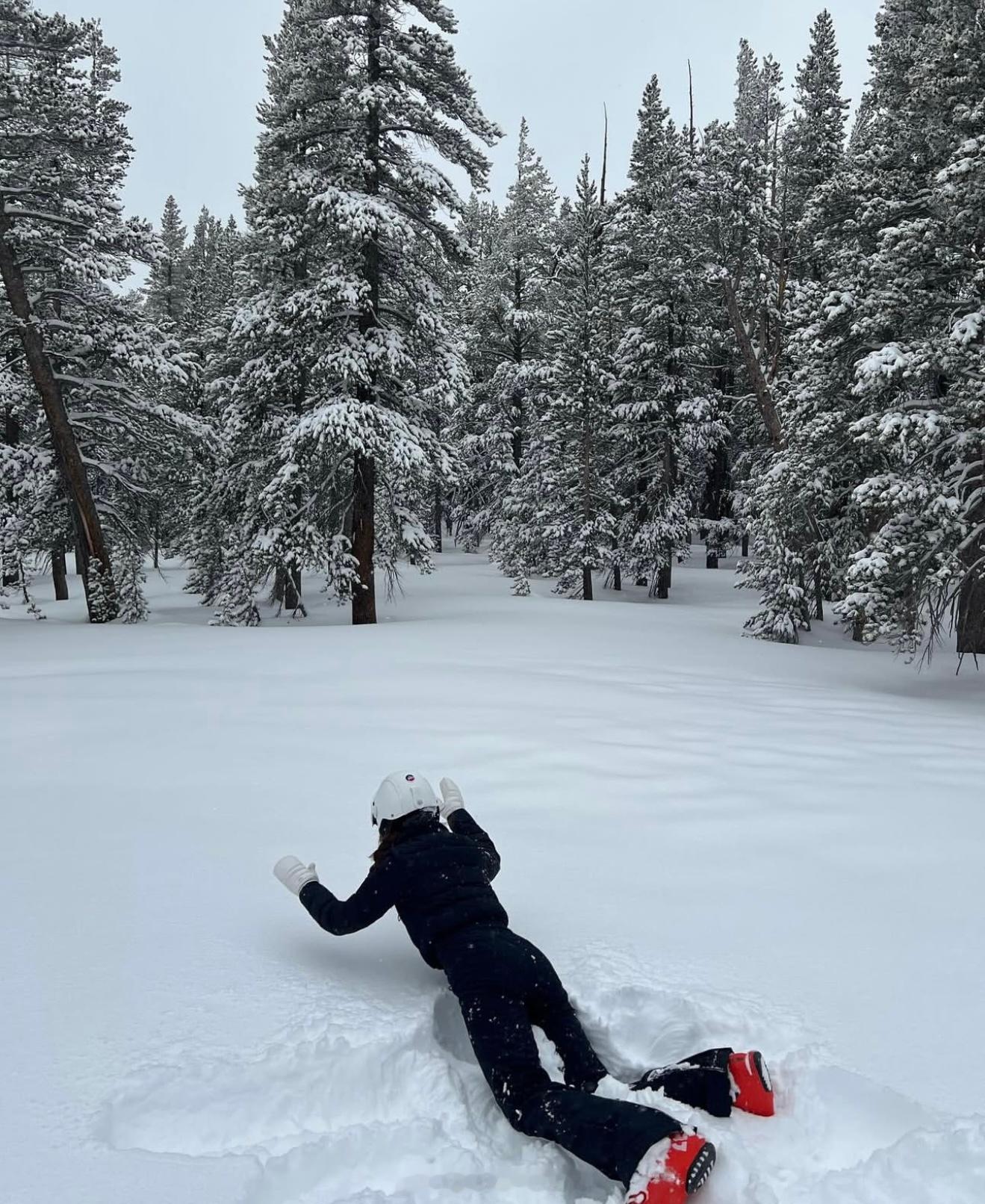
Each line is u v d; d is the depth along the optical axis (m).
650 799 5.78
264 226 21.75
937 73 14.36
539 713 8.91
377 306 20.88
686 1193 1.97
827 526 21.86
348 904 3.16
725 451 39.22
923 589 12.88
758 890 4.18
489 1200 2.11
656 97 37.72
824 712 9.79
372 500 21.16
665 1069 2.50
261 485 23.27
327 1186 2.19
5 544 20.45
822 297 22.16
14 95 18.86
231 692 9.95
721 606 30.17
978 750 7.68
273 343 22.42
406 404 21.77
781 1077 2.60
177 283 46.31
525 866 4.48
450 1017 3.14
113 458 22.61
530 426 36.66
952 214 13.63
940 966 3.37
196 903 4.00
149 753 6.96
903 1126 2.38
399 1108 2.58
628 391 33.50
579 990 3.15
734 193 25.92
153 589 37.44
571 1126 2.21
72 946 3.53
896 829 5.18
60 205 19.47
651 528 31.77
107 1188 2.09
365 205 18.84
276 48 24.89
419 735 7.71
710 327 33.06
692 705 9.81
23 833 4.99
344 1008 3.03
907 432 12.84
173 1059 2.68
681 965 3.35
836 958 3.44
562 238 40.59
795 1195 2.13
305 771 6.43
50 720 8.27
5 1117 2.38
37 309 21.36
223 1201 2.06
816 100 31.42
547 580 36.31
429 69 20.14
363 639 16.16
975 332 12.54
